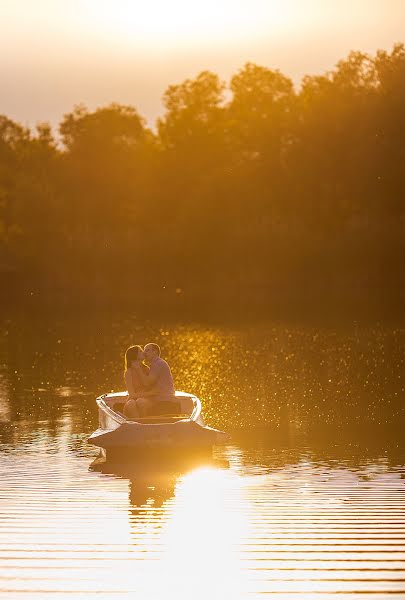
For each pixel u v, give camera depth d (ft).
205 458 94.99
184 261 552.41
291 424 117.08
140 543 62.80
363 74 566.77
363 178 520.83
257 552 60.70
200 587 53.98
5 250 582.35
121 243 559.38
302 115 590.55
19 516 70.23
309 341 232.12
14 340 253.44
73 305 430.61
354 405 132.46
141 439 93.45
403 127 521.65
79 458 95.66
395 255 505.66
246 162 626.23
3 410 130.21
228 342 235.20
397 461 92.68
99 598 52.47
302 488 80.28
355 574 56.39
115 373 176.04
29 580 55.36
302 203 561.84
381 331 257.34
